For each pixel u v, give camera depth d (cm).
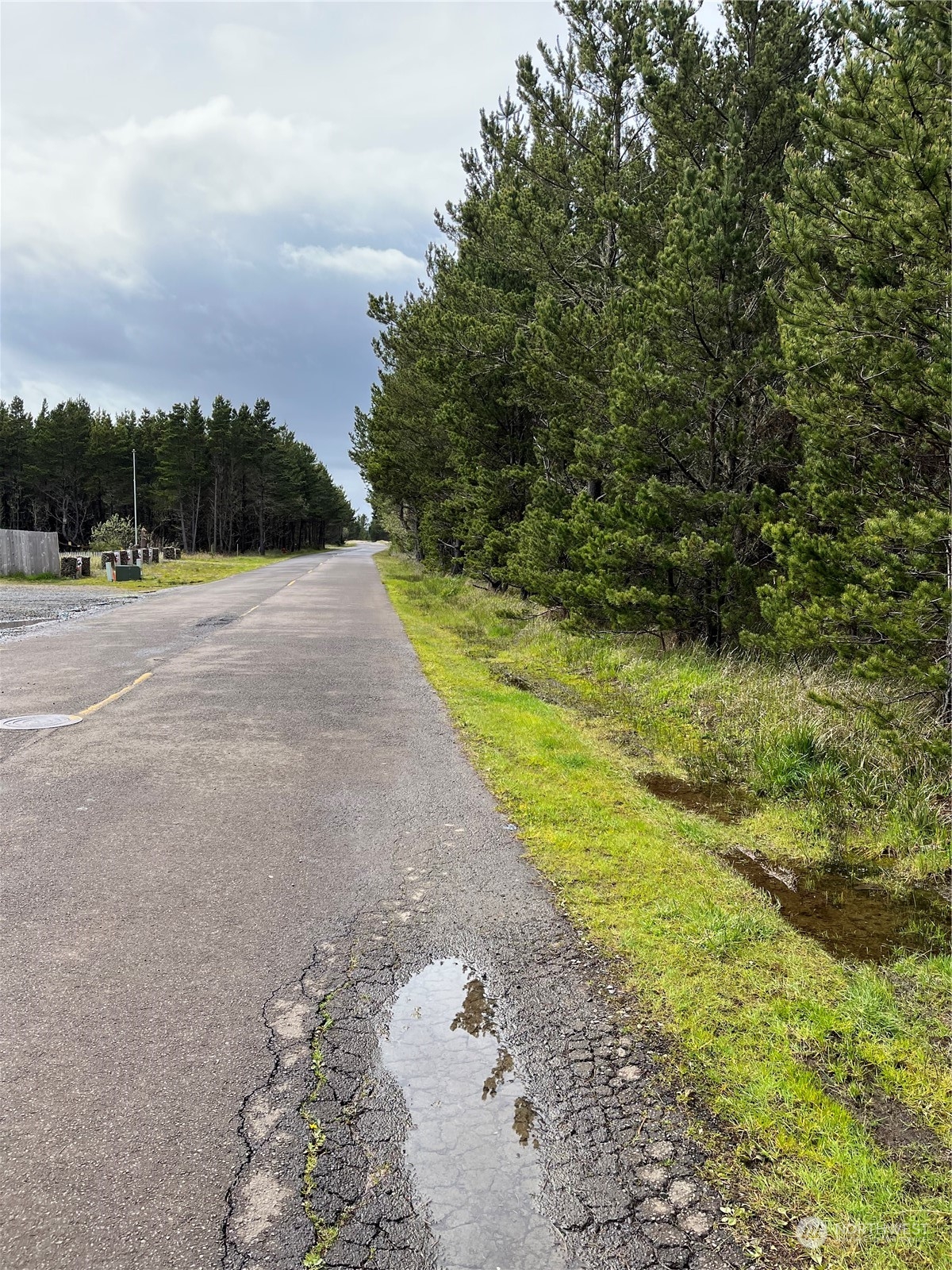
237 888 410
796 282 654
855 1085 271
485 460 2022
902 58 530
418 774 622
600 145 1387
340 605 2114
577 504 1286
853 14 576
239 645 1308
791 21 1027
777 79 1046
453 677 1065
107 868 430
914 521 543
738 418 1007
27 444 6706
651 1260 198
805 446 783
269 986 319
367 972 332
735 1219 212
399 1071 267
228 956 342
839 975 348
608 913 394
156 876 421
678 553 973
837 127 590
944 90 528
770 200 700
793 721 736
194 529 6856
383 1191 216
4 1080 255
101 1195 210
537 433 1638
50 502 7262
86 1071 261
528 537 1504
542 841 488
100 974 323
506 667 1218
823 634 659
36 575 2778
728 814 581
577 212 1588
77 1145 228
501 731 765
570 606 1320
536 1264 195
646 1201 216
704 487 1077
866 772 629
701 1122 248
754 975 342
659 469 1105
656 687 972
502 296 1653
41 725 750
